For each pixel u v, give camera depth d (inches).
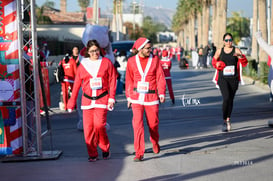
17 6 289.1
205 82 928.3
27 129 302.0
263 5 1121.4
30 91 307.7
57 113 522.9
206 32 2346.2
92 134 282.5
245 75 1040.8
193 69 1451.8
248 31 4089.6
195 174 249.0
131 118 464.4
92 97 278.8
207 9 2340.1
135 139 279.4
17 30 291.1
